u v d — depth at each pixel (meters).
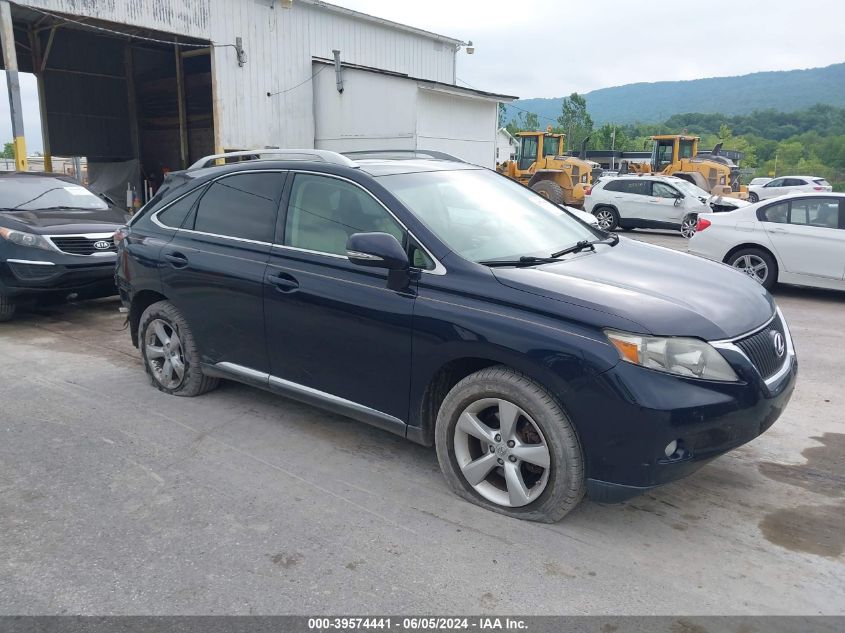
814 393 5.39
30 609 2.77
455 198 4.17
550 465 3.22
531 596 2.83
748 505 3.59
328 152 4.31
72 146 21.72
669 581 2.94
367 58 20.89
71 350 6.51
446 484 3.79
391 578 2.95
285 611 2.75
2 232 7.44
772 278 9.52
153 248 4.97
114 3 14.55
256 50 17.56
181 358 5.08
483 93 18.77
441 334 3.44
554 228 4.38
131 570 3.02
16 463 4.06
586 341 3.06
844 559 3.11
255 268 4.30
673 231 19.80
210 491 3.72
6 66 13.45
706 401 3.01
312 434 4.48
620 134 75.75
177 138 22.41
